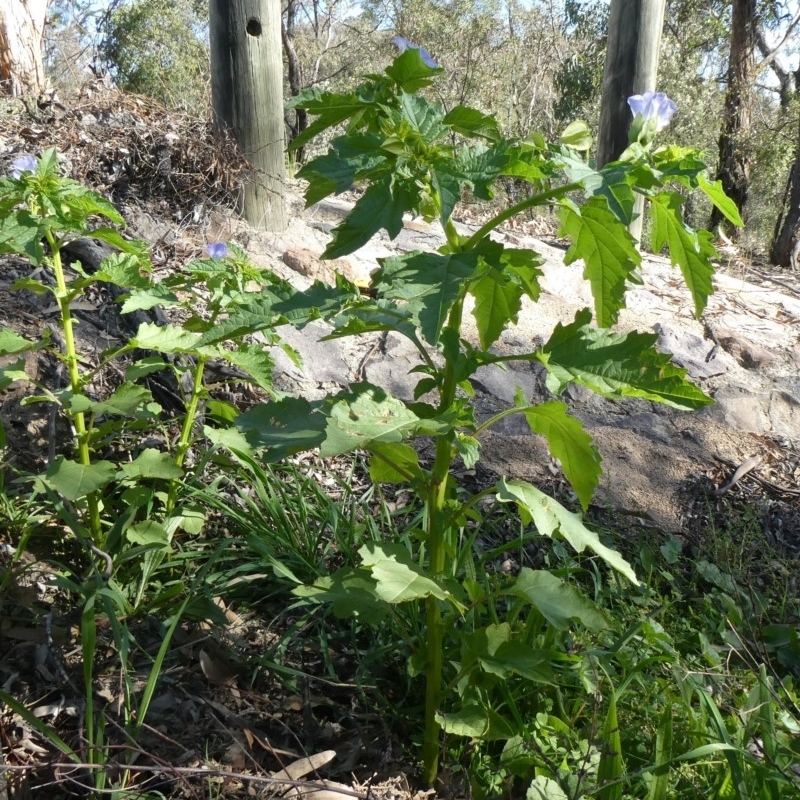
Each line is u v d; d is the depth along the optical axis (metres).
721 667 2.37
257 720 2.14
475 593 2.16
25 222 2.05
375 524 2.89
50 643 2.10
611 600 2.82
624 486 3.52
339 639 2.47
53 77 12.48
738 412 4.06
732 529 3.39
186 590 2.45
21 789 1.81
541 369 4.09
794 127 13.84
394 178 1.51
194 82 13.12
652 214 1.67
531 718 2.19
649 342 1.70
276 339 2.46
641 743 2.14
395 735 2.14
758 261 8.13
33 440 2.86
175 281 2.51
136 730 1.87
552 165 1.60
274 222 4.63
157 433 3.03
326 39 19.61
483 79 14.30
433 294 1.47
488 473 3.42
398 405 1.73
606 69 5.28
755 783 1.92
